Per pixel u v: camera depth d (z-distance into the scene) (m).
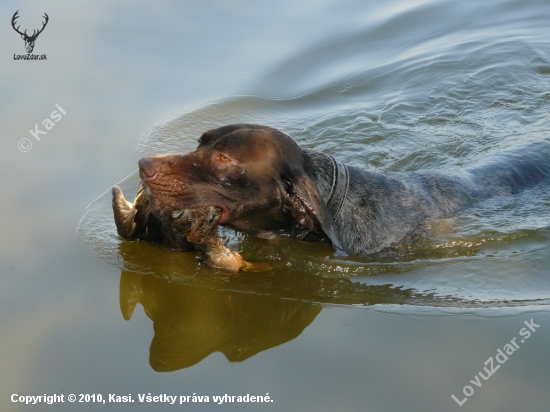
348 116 3.37
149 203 2.74
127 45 3.57
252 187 2.69
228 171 2.68
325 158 2.80
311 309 2.68
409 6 4.13
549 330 2.60
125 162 3.09
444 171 3.00
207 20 3.82
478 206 2.93
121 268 2.77
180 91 3.40
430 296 2.71
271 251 2.81
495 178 3.00
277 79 3.50
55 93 3.32
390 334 2.61
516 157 3.07
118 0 3.99
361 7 4.11
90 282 2.74
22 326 2.63
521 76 3.53
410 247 2.83
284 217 2.76
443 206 2.89
